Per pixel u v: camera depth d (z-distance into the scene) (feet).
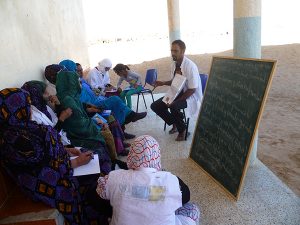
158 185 5.76
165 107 14.92
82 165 7.98
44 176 6.84
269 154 14.15
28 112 6.93
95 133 10.62
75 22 27.43
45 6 16.51
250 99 9.58
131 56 50.90
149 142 6.17
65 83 10.89
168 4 23.40
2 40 9.83
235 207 9.31
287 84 27.94
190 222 6.54
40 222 6.54
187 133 15.16
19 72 10.91
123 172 6.07
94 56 53.47
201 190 10.43
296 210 8.94
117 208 5.80
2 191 7.22
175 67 15.21
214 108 11.60
